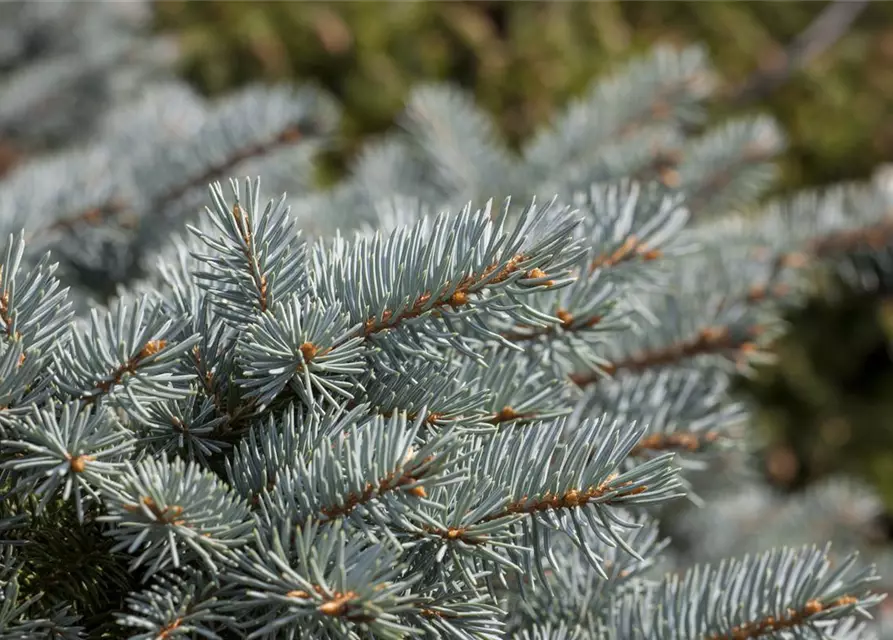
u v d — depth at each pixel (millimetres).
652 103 1441
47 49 1984
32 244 1158
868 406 2771
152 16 2453
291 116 1308
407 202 1149
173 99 1729
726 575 890
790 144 2867
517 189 1353
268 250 803
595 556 778
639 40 2896
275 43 2676
